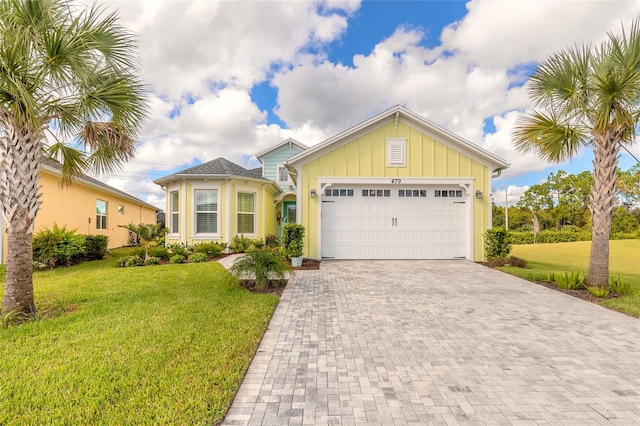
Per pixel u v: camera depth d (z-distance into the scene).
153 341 3.59
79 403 2.43
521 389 2.73
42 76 4.16
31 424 2.19
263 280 6.38
